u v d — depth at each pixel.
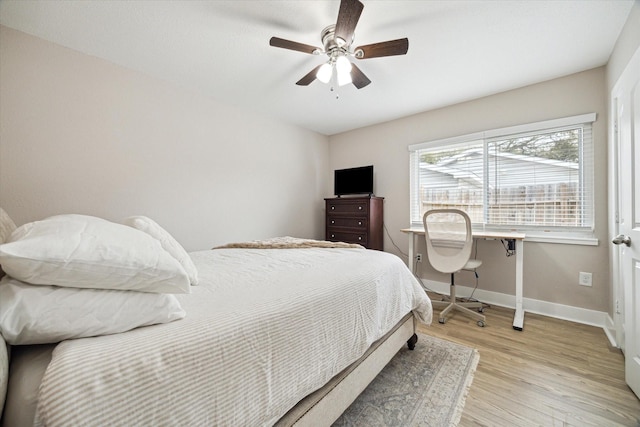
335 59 1.91
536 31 1.84
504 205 2.80
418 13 1.68
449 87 2.68
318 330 1.01
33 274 0.60
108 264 0.67
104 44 2.03
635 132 1.44
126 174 2.36
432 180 3.34
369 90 2.76
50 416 0.49
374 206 3.58
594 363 1.71
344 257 1.79
